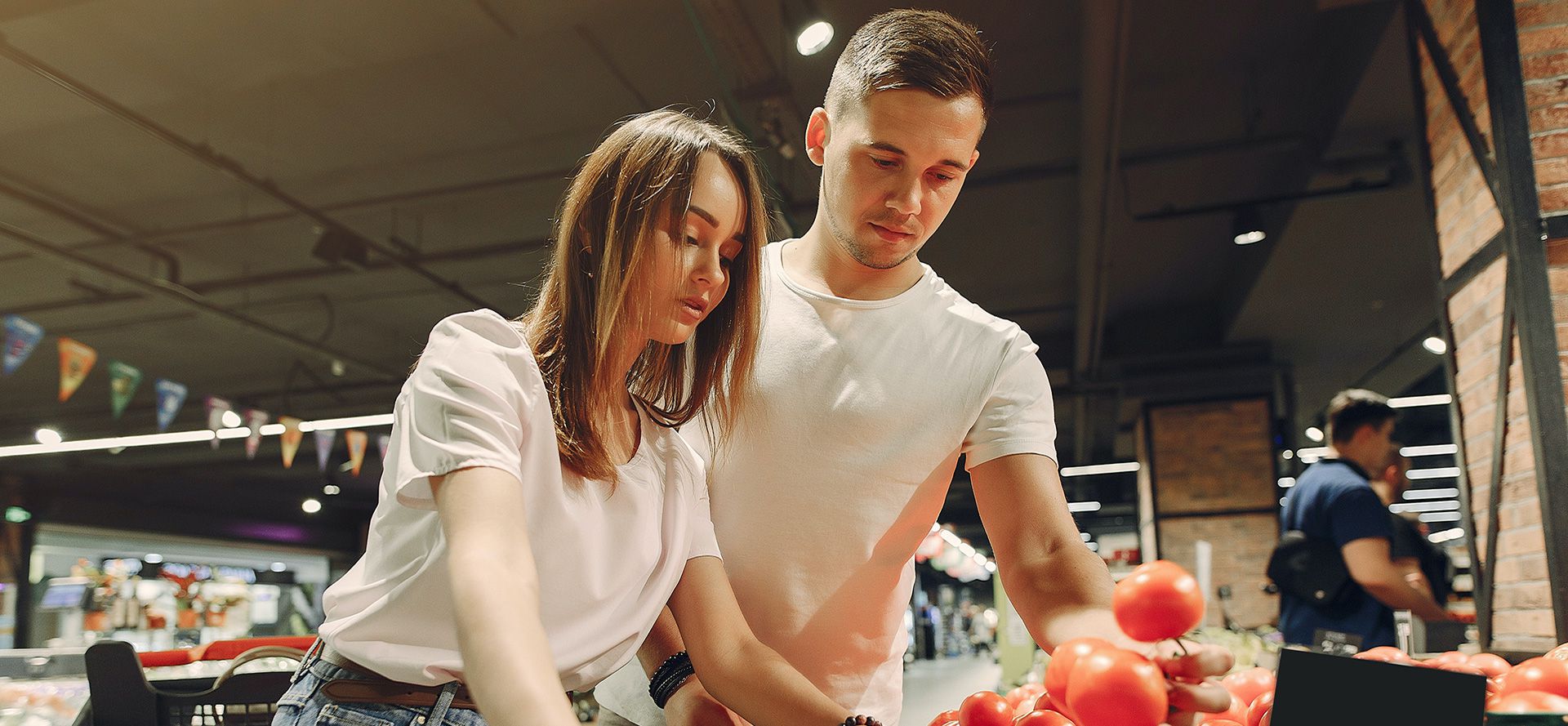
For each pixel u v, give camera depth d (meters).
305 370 12.80
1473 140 3.44
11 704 1.70
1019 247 9.88
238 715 1.49
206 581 15.13
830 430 1.37
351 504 21.83
